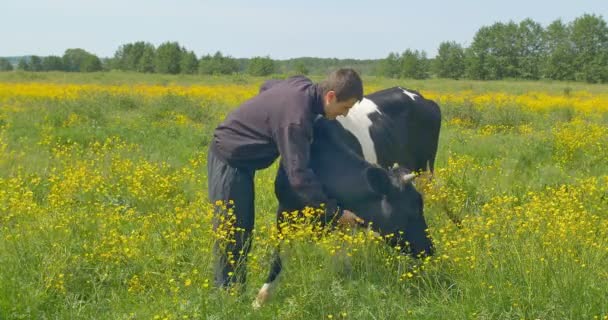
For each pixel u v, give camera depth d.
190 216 4.68
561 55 80.38
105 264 4.63
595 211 5.48
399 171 4.60
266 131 4.14
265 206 6.37
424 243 4.48
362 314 4.07
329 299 4.07
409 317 4.12
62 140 10.75
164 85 37.00
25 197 5.42
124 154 9.12
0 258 4.62
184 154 9.79
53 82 37.56
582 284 4.12
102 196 6.50
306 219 4.30
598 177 8.13
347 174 4.37
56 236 4.77
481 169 7.45
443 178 6.59
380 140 5.42
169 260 4.38
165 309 3.87
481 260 4.40
